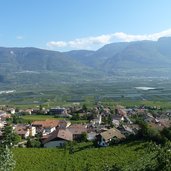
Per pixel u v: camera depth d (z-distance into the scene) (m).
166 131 129.75
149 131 134.50
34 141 161.00
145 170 82.12
